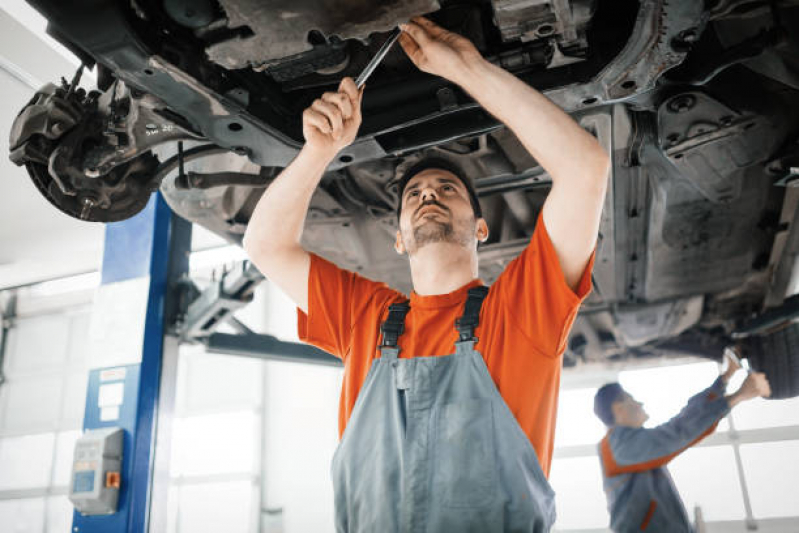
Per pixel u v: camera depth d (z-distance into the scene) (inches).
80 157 59.5
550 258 36.8
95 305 133.6
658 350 150.4
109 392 125.7
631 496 108.7
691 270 109.1
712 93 61.9
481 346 36.8
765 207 90.5
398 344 39.8
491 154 74.8
